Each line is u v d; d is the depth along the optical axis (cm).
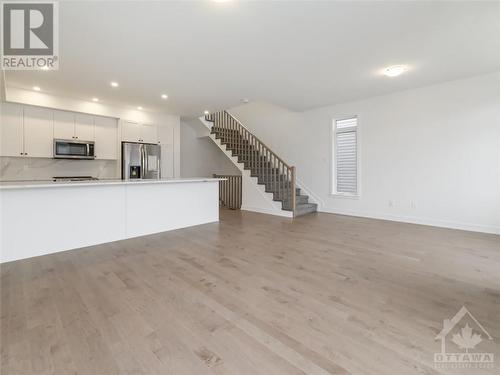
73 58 324
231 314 190
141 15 236
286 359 145
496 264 284
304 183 659
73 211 345
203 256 315
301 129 661
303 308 198
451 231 429
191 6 224
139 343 157
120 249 343
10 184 307
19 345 155
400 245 357
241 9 229
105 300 209
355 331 170
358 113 552
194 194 486
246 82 420
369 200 547
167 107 579
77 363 141
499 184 400
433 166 461
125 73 376
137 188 408
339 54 321
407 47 305
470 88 417
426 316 187
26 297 213
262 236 408
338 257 311
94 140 540
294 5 224
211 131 767
